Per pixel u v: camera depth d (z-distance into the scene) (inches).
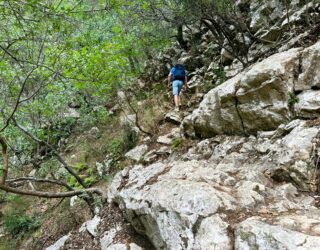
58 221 347.3
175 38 578.9
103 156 438.3
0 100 323.6
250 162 213.3
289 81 219.5
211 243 134.3
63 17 216.8
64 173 441.1
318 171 167.9
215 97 270.8
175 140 325.1
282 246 115.1
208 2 335.6
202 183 169.3
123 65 350.9
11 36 263.3
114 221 239.1
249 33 381.7
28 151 423.2
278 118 221.8
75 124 558.9
